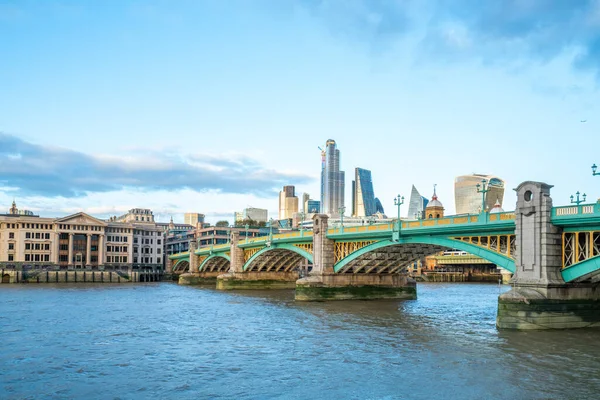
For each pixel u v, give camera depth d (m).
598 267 48.97
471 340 49.72
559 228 52.72
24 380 37.34
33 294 112.62
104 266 190.25
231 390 34.56
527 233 53.69
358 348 47.22
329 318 67.56
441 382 35.53
